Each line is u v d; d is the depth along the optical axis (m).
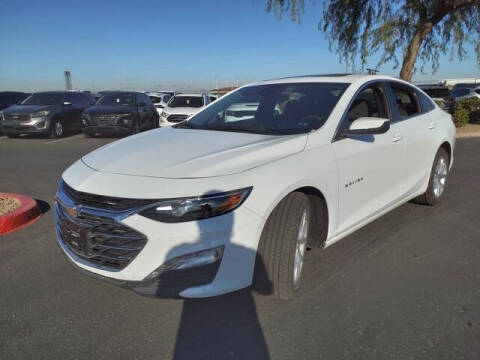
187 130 3.77
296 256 2.97
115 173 2.75
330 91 3.78
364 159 3.55
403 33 16.58
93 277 2.75
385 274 3.47
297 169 2.89
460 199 5.64
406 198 4.55
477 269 3.57
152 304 3.03
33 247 4.05
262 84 4.37
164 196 2.48
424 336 2.64
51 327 2.76
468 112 15.90
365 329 2.72
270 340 2.62
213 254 2.53
